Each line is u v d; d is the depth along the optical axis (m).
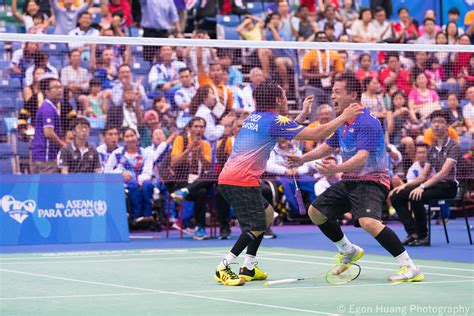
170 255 11.42
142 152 15.12
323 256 11.12
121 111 15.76
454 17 20.36
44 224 13.54
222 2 19.31
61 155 14.36
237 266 9.89
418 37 20.25
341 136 8.61
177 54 17.34
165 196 15.40
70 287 8.00
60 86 14.74
